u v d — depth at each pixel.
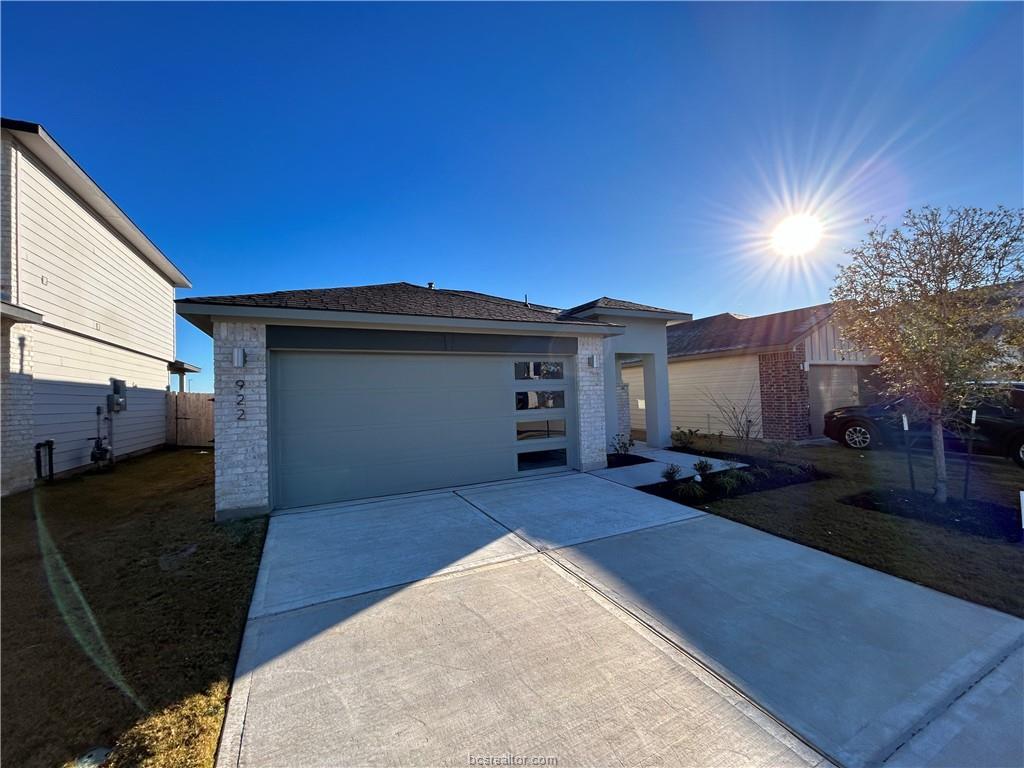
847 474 7.64
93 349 10.83
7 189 7.93
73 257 9.89
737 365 13.02
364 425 6.55
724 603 3.35
